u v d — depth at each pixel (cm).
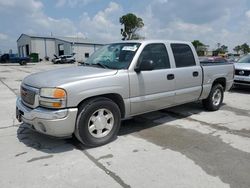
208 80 657
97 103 429
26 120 427
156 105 528
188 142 470
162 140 479
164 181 336
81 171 360
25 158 400
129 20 7031
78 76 425
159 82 522
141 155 412
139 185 326
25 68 3028
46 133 405
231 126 570
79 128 416
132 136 498
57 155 411
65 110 395
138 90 486
